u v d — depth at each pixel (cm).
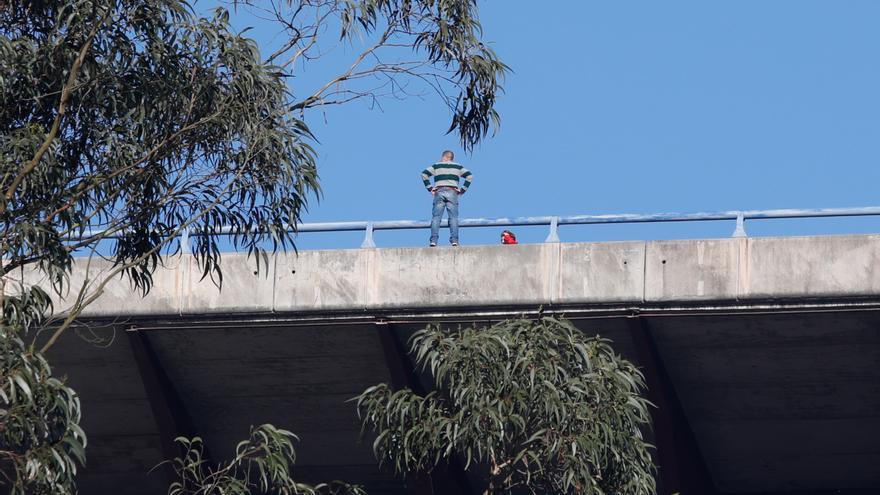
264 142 2769
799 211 4175
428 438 2939
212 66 2764
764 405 4650
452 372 2883
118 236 2973
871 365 4375
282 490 2811
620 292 4238
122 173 2817
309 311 4397
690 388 4628
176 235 2875
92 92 2764
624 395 2880
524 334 2898
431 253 4350
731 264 4188
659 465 4650
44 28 2808
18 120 2761
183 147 2817
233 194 2856
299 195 2828
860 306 4128
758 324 4281
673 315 4259
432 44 3000
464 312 4338
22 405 2366
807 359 4400
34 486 2459
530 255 4297
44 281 4416
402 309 4356
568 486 2834
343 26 2875
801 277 4141
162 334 4600
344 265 4391
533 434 2841
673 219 4238
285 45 2873
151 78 2769
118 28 2756
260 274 4422
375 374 4641
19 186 2628
